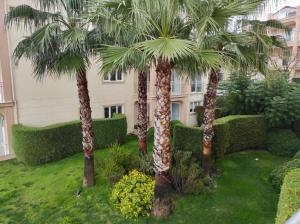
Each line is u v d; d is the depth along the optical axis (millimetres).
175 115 19031
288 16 23047
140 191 6312
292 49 21281
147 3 4383
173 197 6859
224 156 10516
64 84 12500
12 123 11078
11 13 6152
